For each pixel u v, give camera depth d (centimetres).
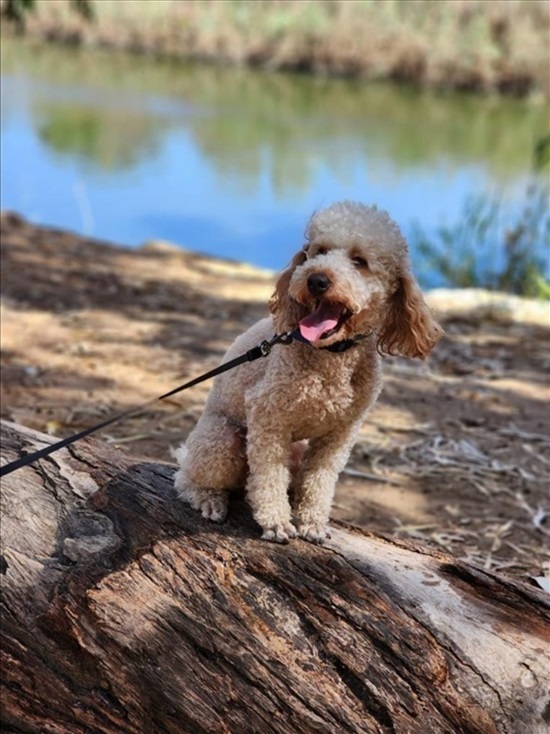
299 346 106
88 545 114
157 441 190
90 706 107
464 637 100
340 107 786
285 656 101
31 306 286
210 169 548
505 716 96
